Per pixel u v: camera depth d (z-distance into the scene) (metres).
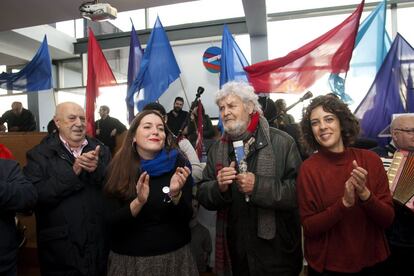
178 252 1.45
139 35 7.67
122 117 6.00
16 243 1.47
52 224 1.67
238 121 1.57
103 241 1.71
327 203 1.36
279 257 1.52
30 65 4.86
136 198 1.39
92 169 1.64
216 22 7.17
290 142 1.61
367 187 1.34
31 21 5.68
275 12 6.94
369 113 2.67
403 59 2.62
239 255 1.56
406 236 1.63
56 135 1.84
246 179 1.46
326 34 2.84
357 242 1.33
